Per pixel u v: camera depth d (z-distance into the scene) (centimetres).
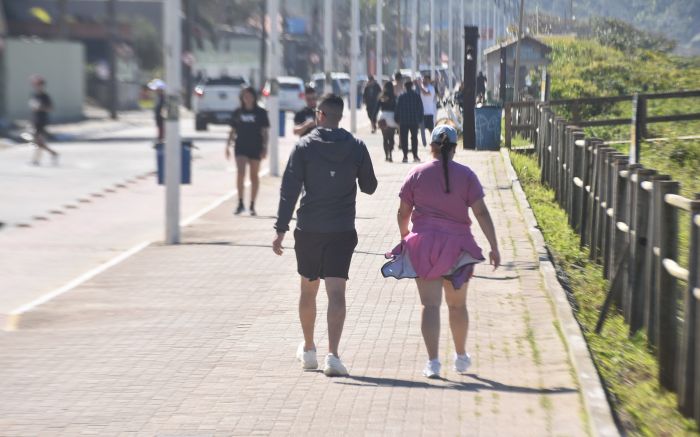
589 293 3388
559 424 1905
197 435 1908
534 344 2509
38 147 8438
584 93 12194
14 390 2230
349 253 2336
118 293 3266
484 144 8662
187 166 4731
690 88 12762
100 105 19575
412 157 8244
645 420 2086
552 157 5812
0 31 17512
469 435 1859
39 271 3934
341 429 1916
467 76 8881
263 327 2770
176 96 4309
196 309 3008
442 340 2573
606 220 3612
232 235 4462
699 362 2069
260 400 2114
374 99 11850
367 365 2378
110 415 2041
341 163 2319
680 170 6994
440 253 2230
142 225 5125
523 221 4544
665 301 2378
